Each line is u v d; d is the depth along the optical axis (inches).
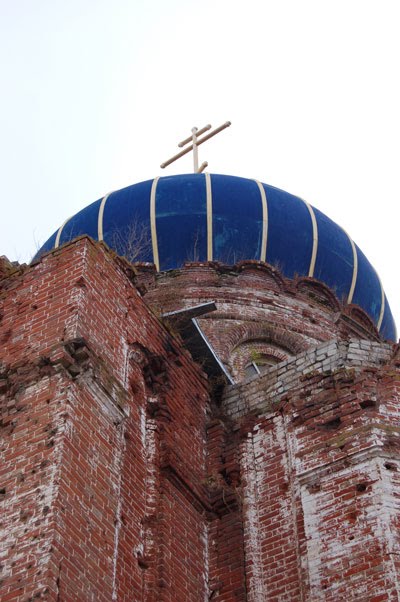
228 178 1057.5
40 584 429.1
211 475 616.4
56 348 529.3
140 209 1018.7
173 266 987.3
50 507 458.3
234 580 563.5
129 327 606.2
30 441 492.7
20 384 523.8
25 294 586.6
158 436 586.9
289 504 582.2
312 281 1009.5
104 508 496.1
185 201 1019.3
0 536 455.2
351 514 546.3
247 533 581.3
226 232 1005.2
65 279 580.7
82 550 462.9
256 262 989.2
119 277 618.2
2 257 663.8
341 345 646.5
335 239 1054.4
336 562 531.5
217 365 682.2
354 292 1045.2
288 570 553.9
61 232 1042.7
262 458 618.5
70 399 506.9
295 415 620.1
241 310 944.3
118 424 541.3
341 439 583.5
